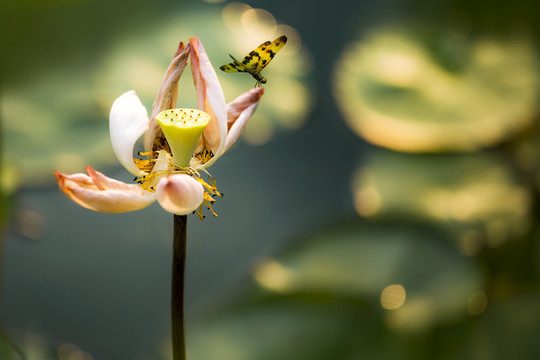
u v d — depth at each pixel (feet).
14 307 8.21
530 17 9.25
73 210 9.45
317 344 6.48
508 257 7.48
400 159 8.55
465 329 6.54
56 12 8.78
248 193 10.13
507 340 6.45
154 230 9.48
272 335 6.56
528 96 8.18
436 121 8.05
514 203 7.77
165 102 4.33
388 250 7.36
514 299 6.88
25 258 8.87
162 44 9.04
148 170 4.33
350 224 7.89
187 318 8.21
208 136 4.36
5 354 4.86
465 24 9.62
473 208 7.73
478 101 8.22
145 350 7.97
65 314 8.25
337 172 10.27
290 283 7.09
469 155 8.38
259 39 9.70
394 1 10.41
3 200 6.58
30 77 8.38
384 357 6.38
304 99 9.13
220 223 9.73
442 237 7.50
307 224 9.47
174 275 4.28
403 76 8.62
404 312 6.68
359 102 8.41
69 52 8.70
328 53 10.84
